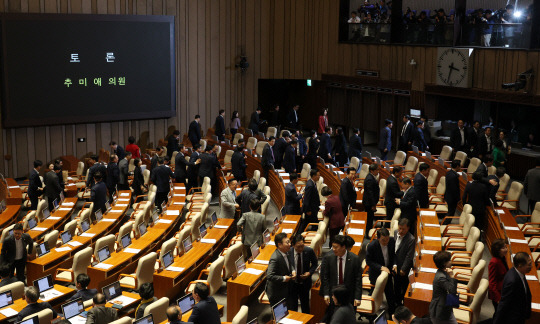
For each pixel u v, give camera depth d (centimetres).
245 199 1288
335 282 855
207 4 2420
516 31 1881
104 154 2106
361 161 1967
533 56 1812
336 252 847
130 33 2205
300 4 2559
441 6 2402
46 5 2045
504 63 1911
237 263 998
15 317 925
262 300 962
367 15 2381
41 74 2036
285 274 896
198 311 801
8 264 1117
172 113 2355
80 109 2133
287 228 1257
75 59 2097
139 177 1688
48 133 2108
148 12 2270
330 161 1991
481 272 921
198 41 2420
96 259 1122
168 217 1406
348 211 1302
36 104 2042
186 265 1077
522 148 1947
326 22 2519
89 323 830
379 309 980
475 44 2014
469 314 858
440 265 809
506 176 1559
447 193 1388
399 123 2339
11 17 1953
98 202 1465
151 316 825
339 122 2580
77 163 2091
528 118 1994
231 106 2556
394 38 2280
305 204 1295
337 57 2509
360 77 2422
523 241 1178
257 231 1132
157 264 1152
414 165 1758
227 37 2492
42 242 1293
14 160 2045
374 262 950
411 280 898
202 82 2458
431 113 2195
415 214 1216
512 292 795
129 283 1072
